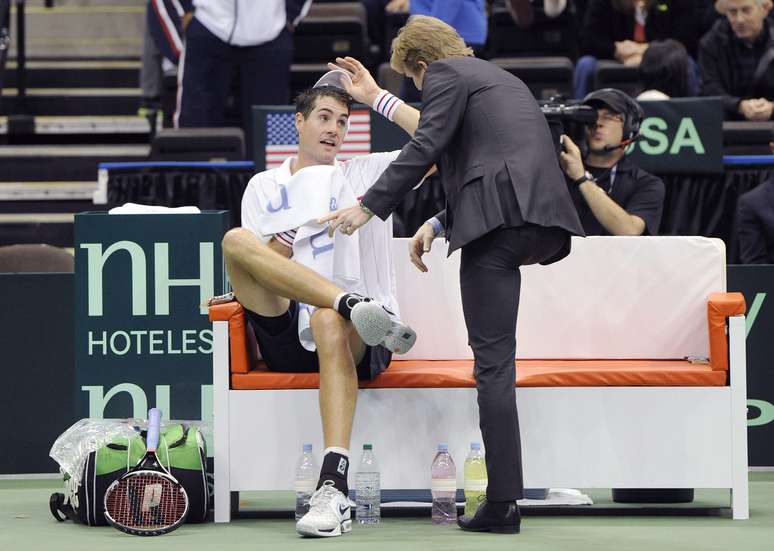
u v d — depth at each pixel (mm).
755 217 22172
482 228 13977
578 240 17047
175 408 16906
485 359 14242
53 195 34156
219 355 15633
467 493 15375
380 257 16141
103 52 39656
